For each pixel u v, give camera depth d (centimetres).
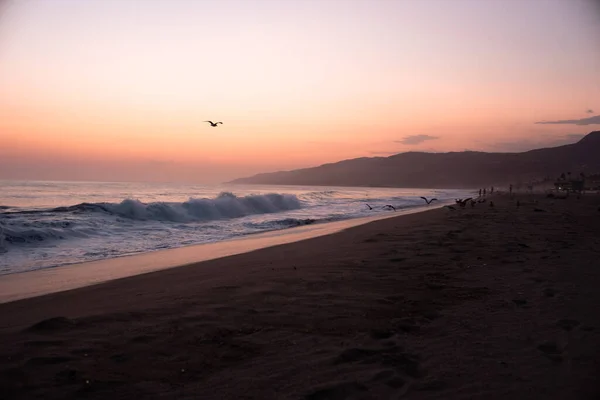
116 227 1720
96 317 539
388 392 338
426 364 388
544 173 19012
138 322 523
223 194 2861
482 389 337
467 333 466
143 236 1553
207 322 520
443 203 4447
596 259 875
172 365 396
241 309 575
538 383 344
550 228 1468
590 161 18988
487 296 614
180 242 1434
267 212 2911
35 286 798
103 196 4262
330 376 368
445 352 414
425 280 720
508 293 626
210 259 1079
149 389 349
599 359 385
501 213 2203
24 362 396
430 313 541
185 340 459
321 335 471
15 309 631
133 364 398
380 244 1160
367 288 675
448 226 1580
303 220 2234
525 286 662
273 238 1533
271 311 563
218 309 577
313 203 4031
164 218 2088
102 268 979
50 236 1398
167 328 498
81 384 356
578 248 1017
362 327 495
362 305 583
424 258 918
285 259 1005
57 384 355
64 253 1183
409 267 829
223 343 450
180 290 708
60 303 662
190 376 373
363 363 395
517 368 374
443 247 1062
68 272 934
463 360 394
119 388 351
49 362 397
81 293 730
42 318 570
